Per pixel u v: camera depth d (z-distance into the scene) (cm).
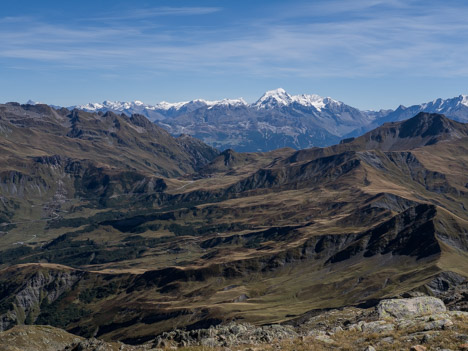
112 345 6341
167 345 5553
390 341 4272
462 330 4222
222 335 5909
